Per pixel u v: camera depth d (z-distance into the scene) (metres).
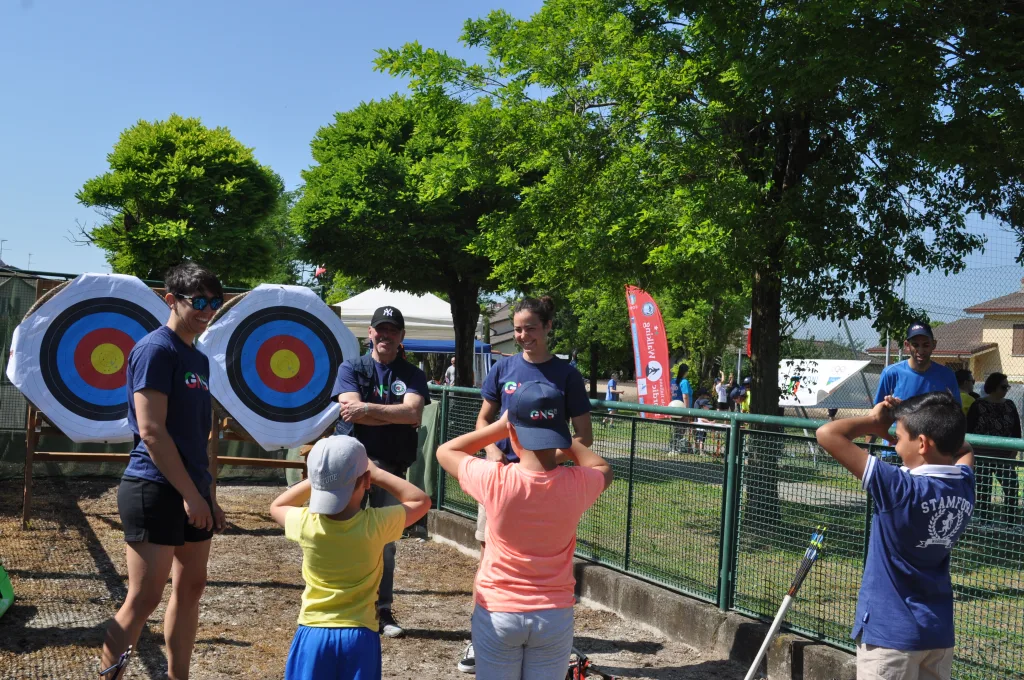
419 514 3.23
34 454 7.53
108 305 7.45
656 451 6.13
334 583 3.01
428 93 13.63
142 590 3.59
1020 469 3.98
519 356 4.79
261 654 4.88
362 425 5.33
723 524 5.49
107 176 30.77
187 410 3.71
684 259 9.04
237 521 8.43
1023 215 9.16
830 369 13.22
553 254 11.94
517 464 3.15
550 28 11.68
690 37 9.53
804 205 8.96
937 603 2.95
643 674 4.94
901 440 3.10
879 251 9.56
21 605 5.32
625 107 10.63
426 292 27.36
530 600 3.04
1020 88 7.23
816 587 4.89
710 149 9.48
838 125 9.48
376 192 25.00
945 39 7.51
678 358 39.12
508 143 12.48
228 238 31.83
